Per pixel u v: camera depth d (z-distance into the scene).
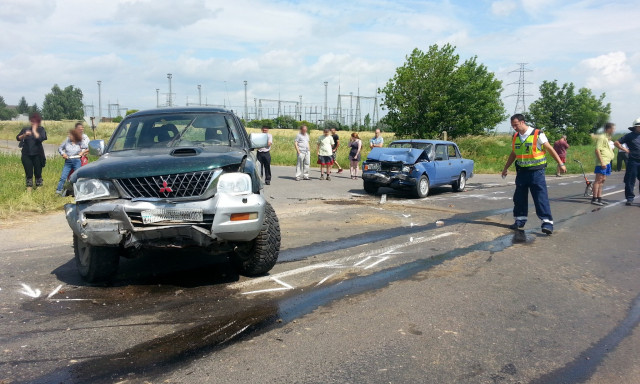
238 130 6.21
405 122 31.59
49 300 4.59
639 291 5.20
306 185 15.57
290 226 8.63
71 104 100.06
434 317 4.28
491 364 3.40
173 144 5.75
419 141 14.56
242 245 5.05
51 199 10.52
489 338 3.86
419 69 31.17
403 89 31.28
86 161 11.77
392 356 3.48
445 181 14.28
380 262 6.16
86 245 4.88
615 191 16.11
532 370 3.33
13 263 5.92
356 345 3.66
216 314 4.27
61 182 11.56
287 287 5.06
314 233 8.02
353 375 3.18
